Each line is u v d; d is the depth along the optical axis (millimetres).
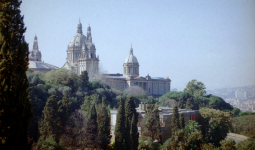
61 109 117875
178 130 112312
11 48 50750
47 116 113438
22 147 50969
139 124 137000
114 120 140875
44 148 97875
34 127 122812
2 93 48812
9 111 49031
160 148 117562
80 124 119688
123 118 109375
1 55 50312
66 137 113500
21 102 51000
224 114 141125
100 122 118812
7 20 51438
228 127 140375
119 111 109438
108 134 120250
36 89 160375
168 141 116688
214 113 140875
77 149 115938
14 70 50531
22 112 50906
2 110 48469
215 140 136750
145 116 127688
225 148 100125
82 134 115688
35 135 121312
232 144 100812
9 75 50062
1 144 48125
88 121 117812
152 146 116562
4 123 48625
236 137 156250
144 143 117000
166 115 133875
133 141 112125
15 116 49750
